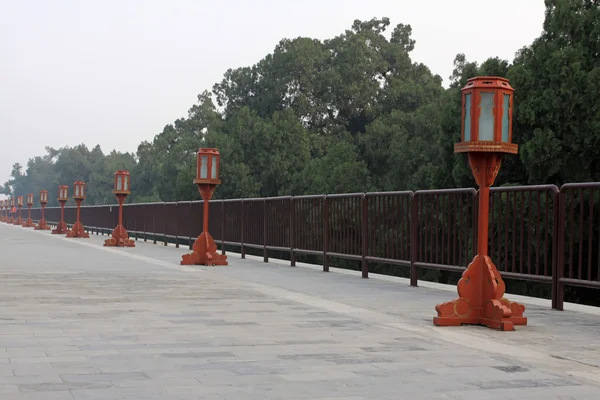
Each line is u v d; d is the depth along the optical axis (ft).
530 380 16.06
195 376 15.98
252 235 58.44
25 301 29.45
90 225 128.26
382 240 40.93
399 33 239.30
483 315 24.23
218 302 29.84
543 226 32.96
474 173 24.64
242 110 214.28
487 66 105.60
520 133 98.22
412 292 34.78
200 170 52.01
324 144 208.54
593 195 27.61
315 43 249.75
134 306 28.19
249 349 19.34
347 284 38.58
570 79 91.40
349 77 217.97
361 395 14.47
